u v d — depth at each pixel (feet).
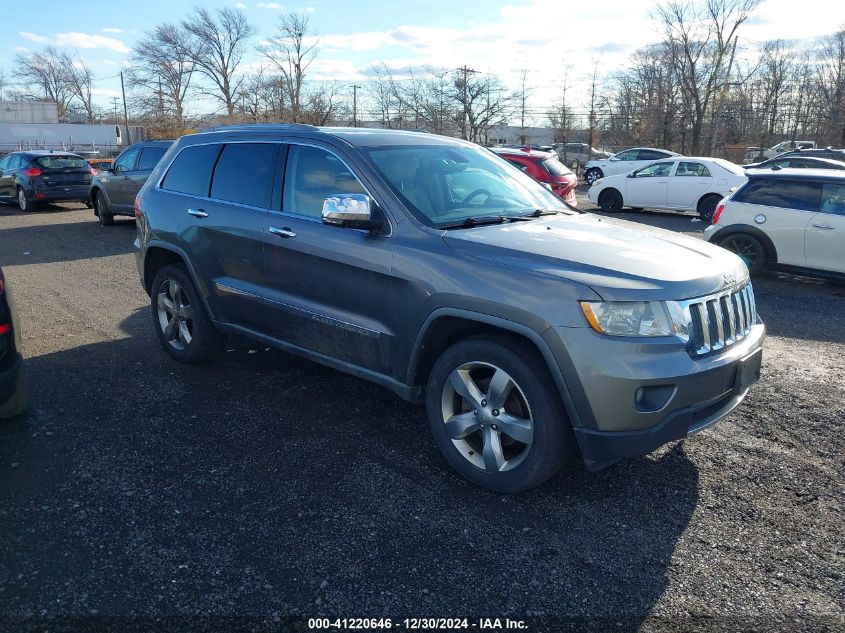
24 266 31.40
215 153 16.20
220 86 199.41
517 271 10.51
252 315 14.92
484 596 8.79
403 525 10.32
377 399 15.29
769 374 17.31
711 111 138.31
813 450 13.03
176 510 10.64
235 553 9.58
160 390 15.65
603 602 8.71
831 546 9.96
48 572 9.09
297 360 17.83
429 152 14.37
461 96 144.46
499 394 10.84
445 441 11.68
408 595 8.78
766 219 29.73
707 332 10.46
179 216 16.42
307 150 14.06
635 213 60.95
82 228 45.60
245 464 12.17
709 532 10.27
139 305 23.86
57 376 16.43
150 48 191.42
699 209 54.80
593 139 153.38
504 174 15.25
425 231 11.85
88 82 283.79
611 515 10.69
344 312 12.93
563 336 9.87
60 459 12.24
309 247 13.23
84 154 161.58
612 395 9.75
